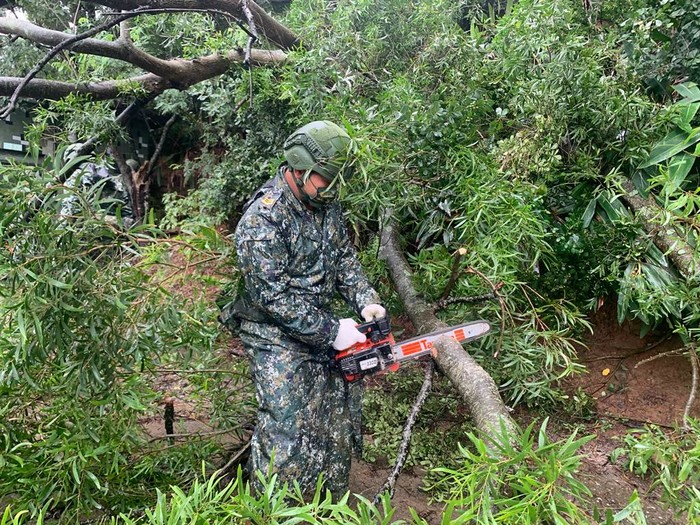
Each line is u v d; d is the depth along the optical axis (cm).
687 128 259
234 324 201
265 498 105
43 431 188
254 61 370
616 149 266
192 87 435
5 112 289
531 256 259
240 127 455
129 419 187
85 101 372
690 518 128
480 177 236
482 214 222
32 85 338
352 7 312
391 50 324
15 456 159
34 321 153
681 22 274
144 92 392
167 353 208
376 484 234
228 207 436
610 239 259
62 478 166
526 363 232
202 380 233
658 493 224
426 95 279
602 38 282
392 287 300
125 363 180
